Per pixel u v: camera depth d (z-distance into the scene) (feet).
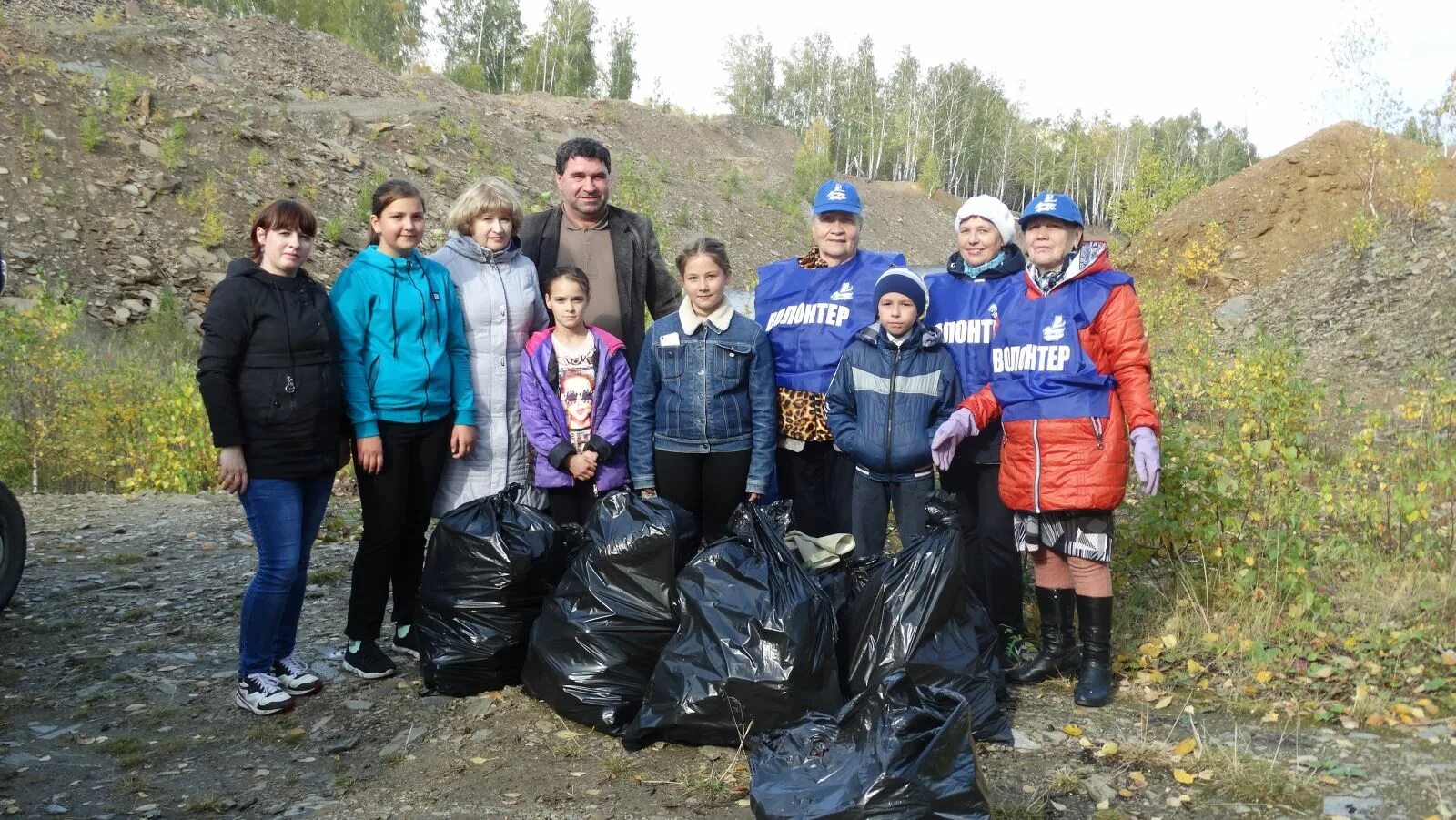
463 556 12.82
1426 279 44.75
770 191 137.18
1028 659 13.60
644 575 11.97
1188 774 10.38
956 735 8.95
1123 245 67.82
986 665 12.17
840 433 13.56
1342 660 12.87
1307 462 17.60
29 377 31.50
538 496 14.25
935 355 13.30
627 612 11.93
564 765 11.09
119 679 13.74
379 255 13.21
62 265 50.34
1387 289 46.21
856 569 12.46
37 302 33.14
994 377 12.84
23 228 51.49
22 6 90.27
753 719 10.84
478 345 14.15
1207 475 15.92
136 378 34.24
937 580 11.44
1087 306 12.10
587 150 14.94
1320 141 60.18
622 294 15.46
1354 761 10.59
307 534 12.90
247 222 61.31
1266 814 9.65
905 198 181.68
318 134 81.46
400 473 13.37
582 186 15.02
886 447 13.17
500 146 103.50
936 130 251.19
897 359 13.26
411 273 13.34
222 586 18.16
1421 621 13.91
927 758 8.68
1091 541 12.26
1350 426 28.78
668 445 13.80
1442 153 56.70
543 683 12.12
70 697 13.20
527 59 204.23
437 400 13.47
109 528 22.74
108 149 60.70
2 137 56.70
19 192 53.72
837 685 11.10
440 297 13.55
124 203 57.06
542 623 12.36
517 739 11.72
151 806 10.41
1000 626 13.65
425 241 73.56
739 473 13.80
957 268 14.08
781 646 10.81
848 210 14.14
